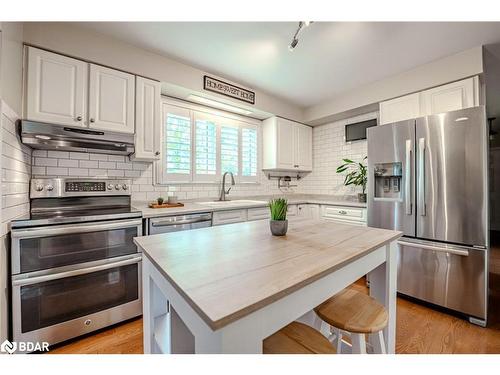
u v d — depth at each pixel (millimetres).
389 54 2258
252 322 604
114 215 1773
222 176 3229
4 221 1322
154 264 835
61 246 1560
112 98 2008
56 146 1826
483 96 2211
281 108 3473
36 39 1682
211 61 2398
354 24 1829
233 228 1413
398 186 2326
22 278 1416
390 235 1228
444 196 1961
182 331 992
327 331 1325
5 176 1332
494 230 5250
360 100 3047
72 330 1579
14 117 1486
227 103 2920
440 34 1952
